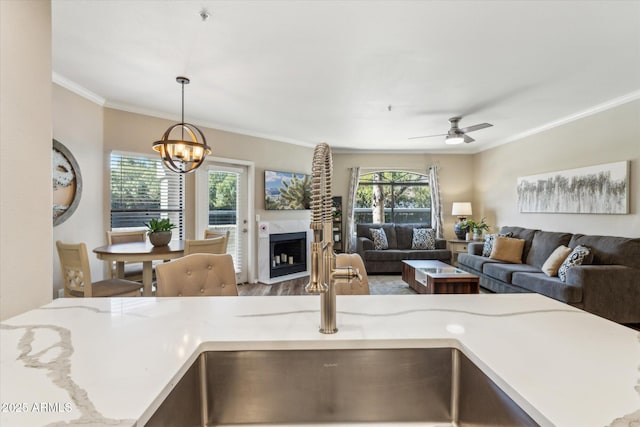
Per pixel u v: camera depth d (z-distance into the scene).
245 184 5.05
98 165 3.59
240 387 0.79
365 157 6.88
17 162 0.96
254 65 2.72
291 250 5.72
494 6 1.93
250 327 0.88
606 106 3.67
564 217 4.34
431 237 6.25
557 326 0.90
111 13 2.02
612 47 2.42
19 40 0.97
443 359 0.81
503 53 2.51
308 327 0.88
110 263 3.41
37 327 0.87
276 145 5.40
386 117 4.22
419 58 2.59
